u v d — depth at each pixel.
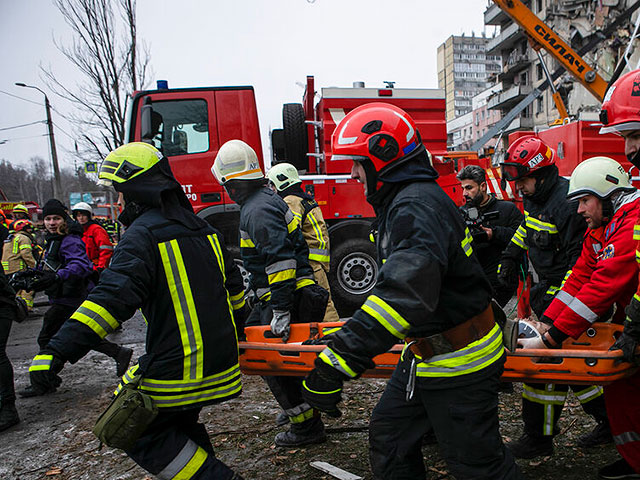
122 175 2.13
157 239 2.06
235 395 2.22
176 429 2.16
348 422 3.60
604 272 2.34
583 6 29.92
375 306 1.62
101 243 6.33
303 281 3.37
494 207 4.22
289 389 3.18
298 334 3.12
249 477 2.95
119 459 3.29
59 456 3.39
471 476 1.87
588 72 9.51
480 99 66.38
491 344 1.91
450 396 1.85
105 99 11.94
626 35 26.28
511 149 3.19
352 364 1.62
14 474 3.18
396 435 2.04
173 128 6.10
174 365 2.05
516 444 3.00
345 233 6.86
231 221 6.30
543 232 3.18
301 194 4.37
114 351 4.75
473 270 1.85
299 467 3.02
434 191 1.82
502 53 49.47
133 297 1.95
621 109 2.12
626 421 2.47
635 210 2.29
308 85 7.22
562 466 2.90
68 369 5.29
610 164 2.57
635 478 2.63
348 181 6.79
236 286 2.48
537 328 2.68
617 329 2.86
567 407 3.73
